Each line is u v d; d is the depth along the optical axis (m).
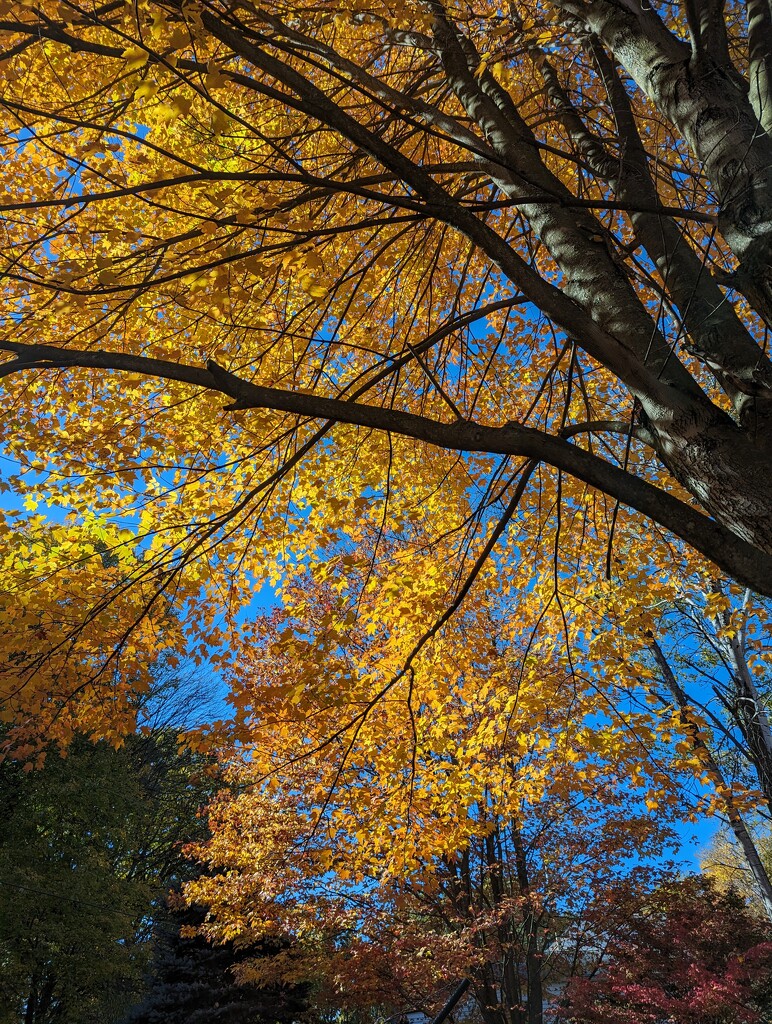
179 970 12.57
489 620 7.20
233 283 3.73
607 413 6.71
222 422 5.10
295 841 8.60
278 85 4.98
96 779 15.09
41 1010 15.51
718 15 2.97
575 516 6.04
